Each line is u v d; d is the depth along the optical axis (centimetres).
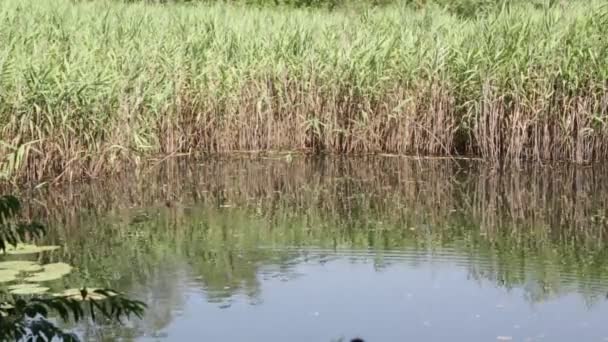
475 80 2347
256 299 1223
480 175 2156
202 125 2448
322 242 1539
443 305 1205
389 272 1359
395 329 1115
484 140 2323
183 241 1551
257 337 1079
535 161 2292
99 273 1350
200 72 2414
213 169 2250
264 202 1878
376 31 2547
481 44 2364
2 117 1912
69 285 1280
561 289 1270
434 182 2077
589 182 2058
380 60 2427
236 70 2433
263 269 1375
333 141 2473
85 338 1069
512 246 1509
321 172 2216
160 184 2059
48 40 2208
